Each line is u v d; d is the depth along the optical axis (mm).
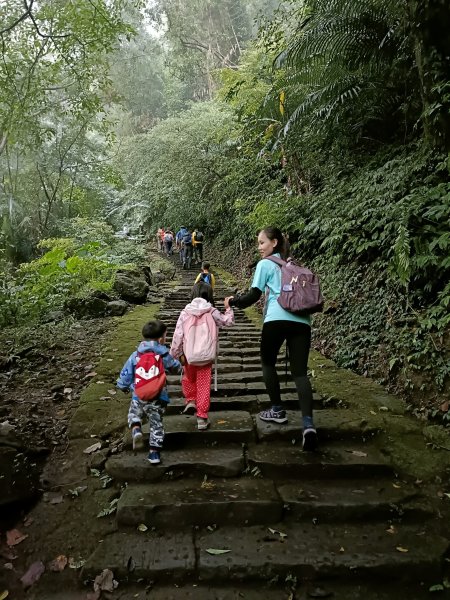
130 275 9375
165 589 2141
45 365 4930
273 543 2352
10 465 2652
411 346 4062
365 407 3666
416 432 3289
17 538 2406
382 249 5176
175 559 2232
